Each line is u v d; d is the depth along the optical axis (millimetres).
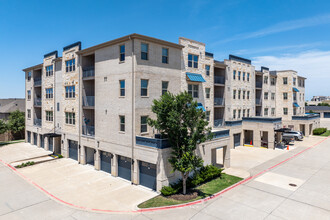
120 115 21625
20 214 14789
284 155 30547
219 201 16312
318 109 83000
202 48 28562
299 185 19438
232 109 37500
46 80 34562
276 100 50594
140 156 19625
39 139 36750
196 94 28422
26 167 25688
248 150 33781
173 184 18656
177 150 17031
